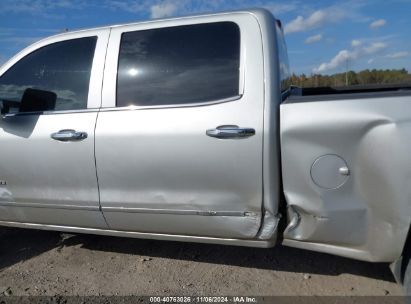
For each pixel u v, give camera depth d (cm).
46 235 393
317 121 231
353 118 224
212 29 270
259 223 254
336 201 235
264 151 244
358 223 233
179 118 261
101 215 294
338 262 315
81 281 304
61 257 345
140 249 354
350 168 230
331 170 233
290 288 282
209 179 257
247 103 249
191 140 257
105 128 279
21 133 305
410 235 224
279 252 337
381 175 220
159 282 297
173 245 358
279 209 254
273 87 248
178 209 269
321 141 232
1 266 333
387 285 279
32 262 338
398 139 214
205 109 257
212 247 351
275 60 254
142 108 272
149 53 280
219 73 260
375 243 230
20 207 321
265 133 243
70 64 302
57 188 302
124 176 278
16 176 313
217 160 253
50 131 295
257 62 253
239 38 261
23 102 314
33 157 303
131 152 272
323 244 247
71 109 295
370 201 227
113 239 376
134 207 281
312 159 236
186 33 275
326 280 290
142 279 303
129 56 285
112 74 286
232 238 264
